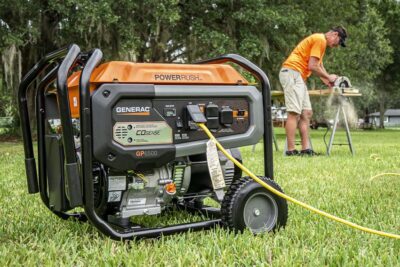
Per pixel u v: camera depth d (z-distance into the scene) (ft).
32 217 9.52
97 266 6.25
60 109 6.59
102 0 38.63
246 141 8.00
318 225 8.46
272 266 6.20
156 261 6.47
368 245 7.29
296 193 12.21
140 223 9.02
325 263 6.50
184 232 7.57
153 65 7.32
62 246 7.14
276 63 52.31
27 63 48.34
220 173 7.52
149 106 7.18
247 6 46.88
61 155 7.30
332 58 55.16
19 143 43.06
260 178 8.11
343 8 58.65
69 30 42.14
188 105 7.48
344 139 45.98
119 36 42.16
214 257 6.53
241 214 7.73
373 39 81.51
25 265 6.31
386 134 65.10
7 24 41.06
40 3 42.34
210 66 7.86
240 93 7.93
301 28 49.47
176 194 8.09
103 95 6.77
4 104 63.00
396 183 13.89
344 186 13.34
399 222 8.78
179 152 7.38
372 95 101.96
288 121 23.15
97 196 7.43
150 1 40.24
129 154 6.97
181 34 48.65
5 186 14.10
